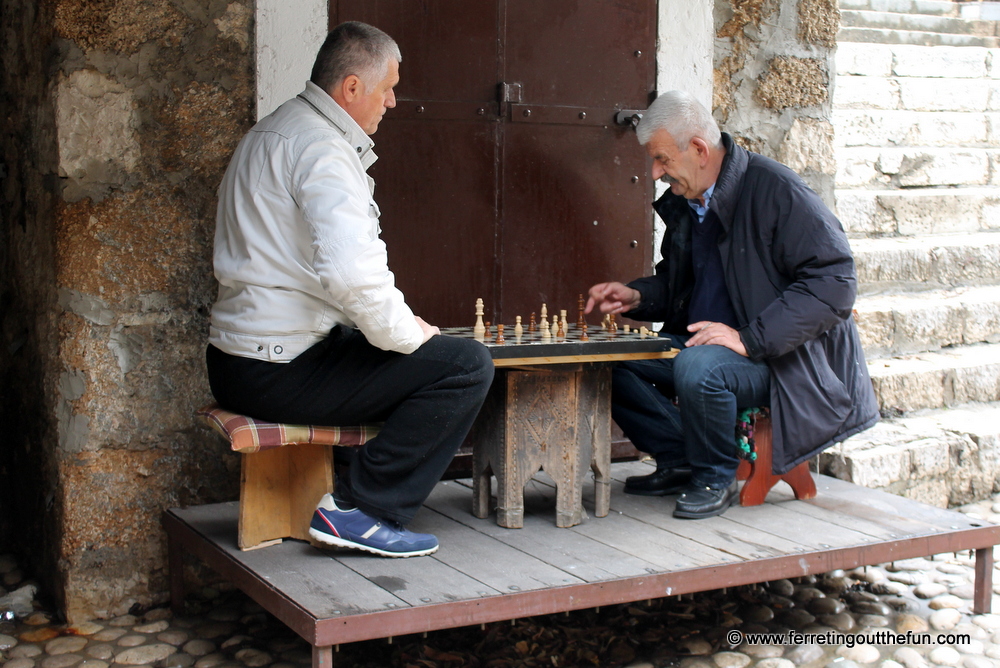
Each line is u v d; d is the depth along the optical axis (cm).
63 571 304
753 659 281
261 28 315
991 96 758
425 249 351
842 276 295
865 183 650
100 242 301
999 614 312
